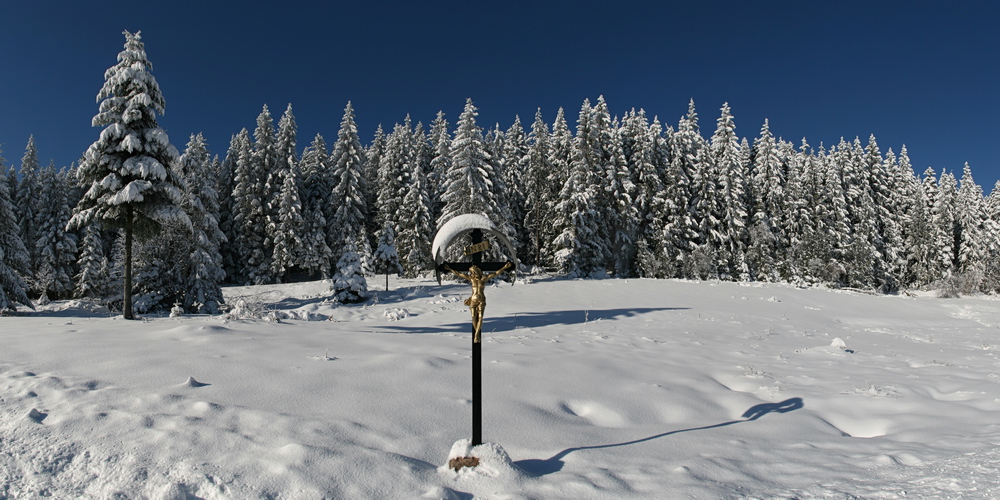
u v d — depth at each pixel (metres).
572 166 40.25
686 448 4.67
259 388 5.89
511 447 4.63
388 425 4.93
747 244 45.28
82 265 41.94
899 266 51.34
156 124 19.58
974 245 50.81
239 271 44.50
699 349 11.76
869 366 9.84
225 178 47.53
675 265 41.16
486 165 37.34
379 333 11.73
